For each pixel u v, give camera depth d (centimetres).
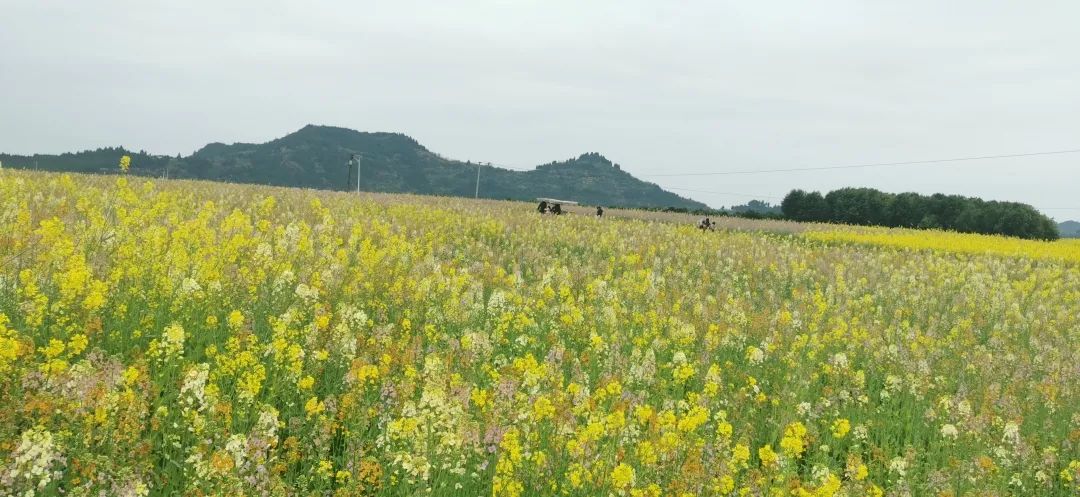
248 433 676
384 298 1393
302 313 1063
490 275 1898
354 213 3209
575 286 1923
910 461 913
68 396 604
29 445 514
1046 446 1048
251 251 1490
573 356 1140
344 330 961
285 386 829
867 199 14775
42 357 787
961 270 3559
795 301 2216
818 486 774
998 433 1051
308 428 748
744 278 2669
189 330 972
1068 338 2067
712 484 714
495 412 765
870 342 1502
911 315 2278
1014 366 1523
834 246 4953
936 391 1288
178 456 661
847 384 1228
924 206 14250
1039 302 2681
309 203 3609
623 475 658
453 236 3009
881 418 1127
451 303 1327
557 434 755
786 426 951
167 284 1050
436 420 706
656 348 1295
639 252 3080
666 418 797
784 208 15788
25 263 1078
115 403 615
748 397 1058
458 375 841
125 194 1716
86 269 994
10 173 3359
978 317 2194
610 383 871
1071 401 1240
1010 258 4534
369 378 820
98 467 550
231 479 561
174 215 1831
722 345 1398
